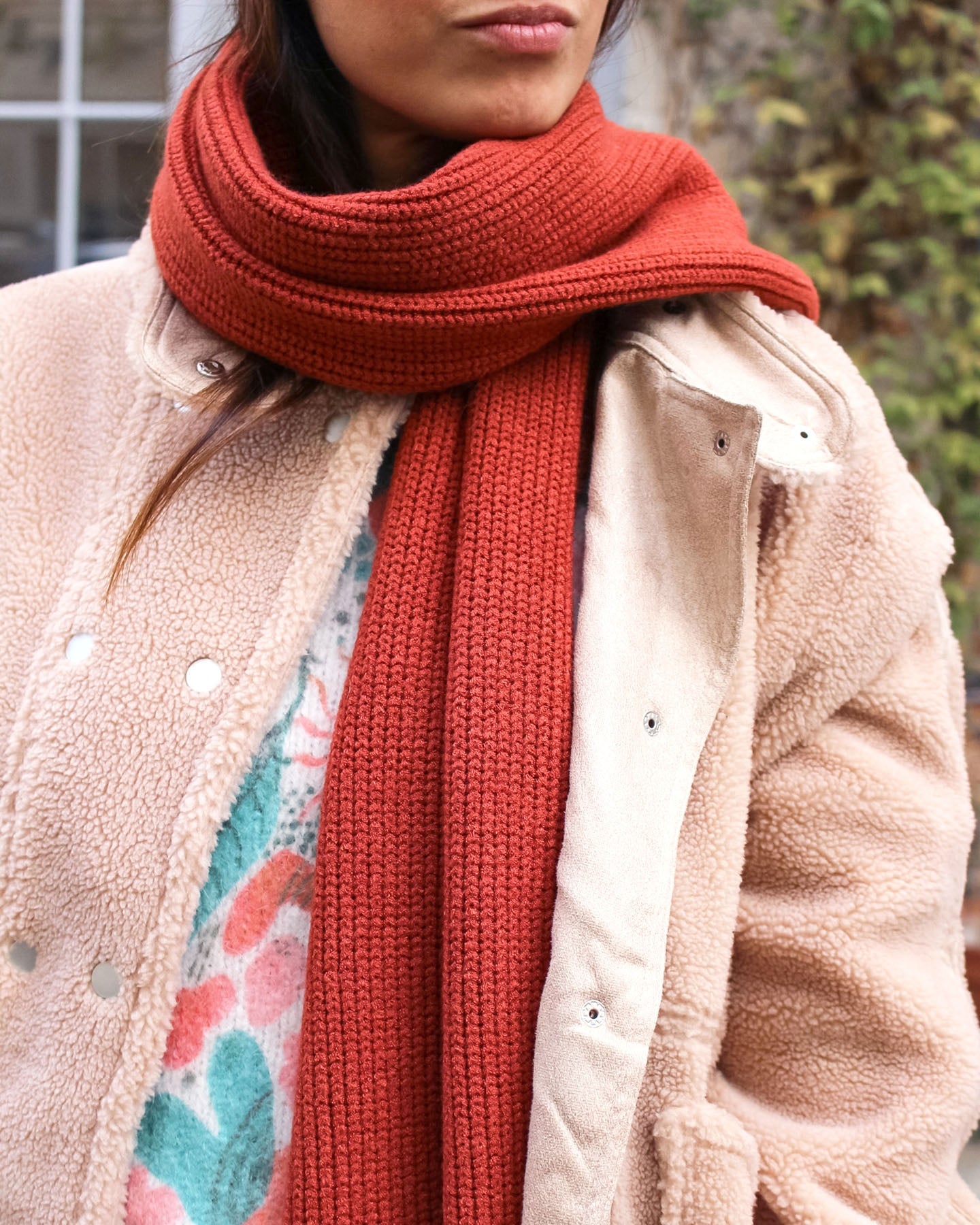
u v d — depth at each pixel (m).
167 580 0.78
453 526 0.77
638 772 0.73
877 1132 0.73
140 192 2.38
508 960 0.70
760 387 0.79
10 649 0.81
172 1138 0.74
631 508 0.78
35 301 0.90
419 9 0.74
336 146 0.91
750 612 0.76
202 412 0.79
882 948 0.76
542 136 0.79
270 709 0.76
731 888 0.74
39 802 0.76
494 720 0.72
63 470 0.86
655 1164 0.72
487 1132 0.68
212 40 1.03
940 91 2.38
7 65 2.41
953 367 2.47
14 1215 0.76
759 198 2.42
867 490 0.78
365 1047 0.71
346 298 0.75
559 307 0.75
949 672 0.84
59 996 0.76
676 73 2.35
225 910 0.75
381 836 0.72
